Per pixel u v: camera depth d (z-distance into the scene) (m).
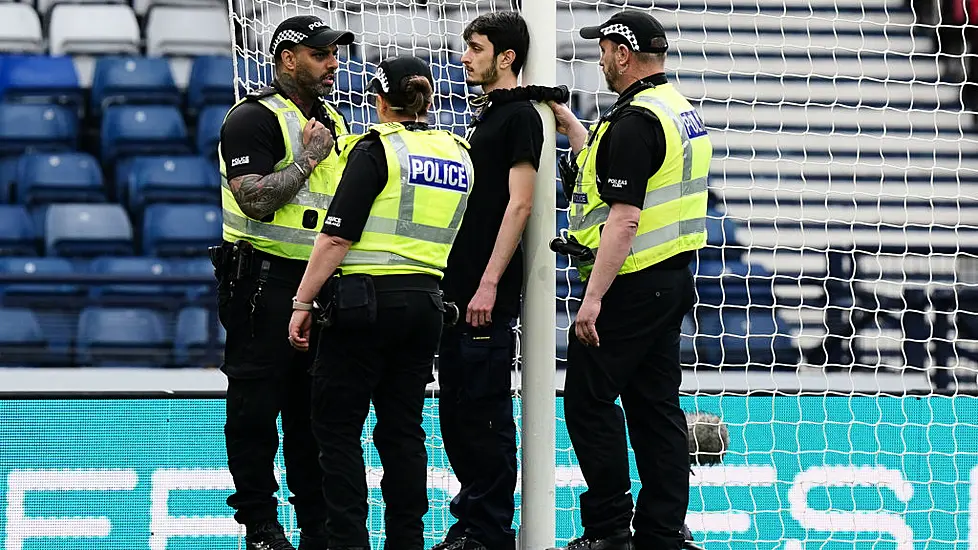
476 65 16.17
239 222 15.53
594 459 15.48
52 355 29.41
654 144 15.07
